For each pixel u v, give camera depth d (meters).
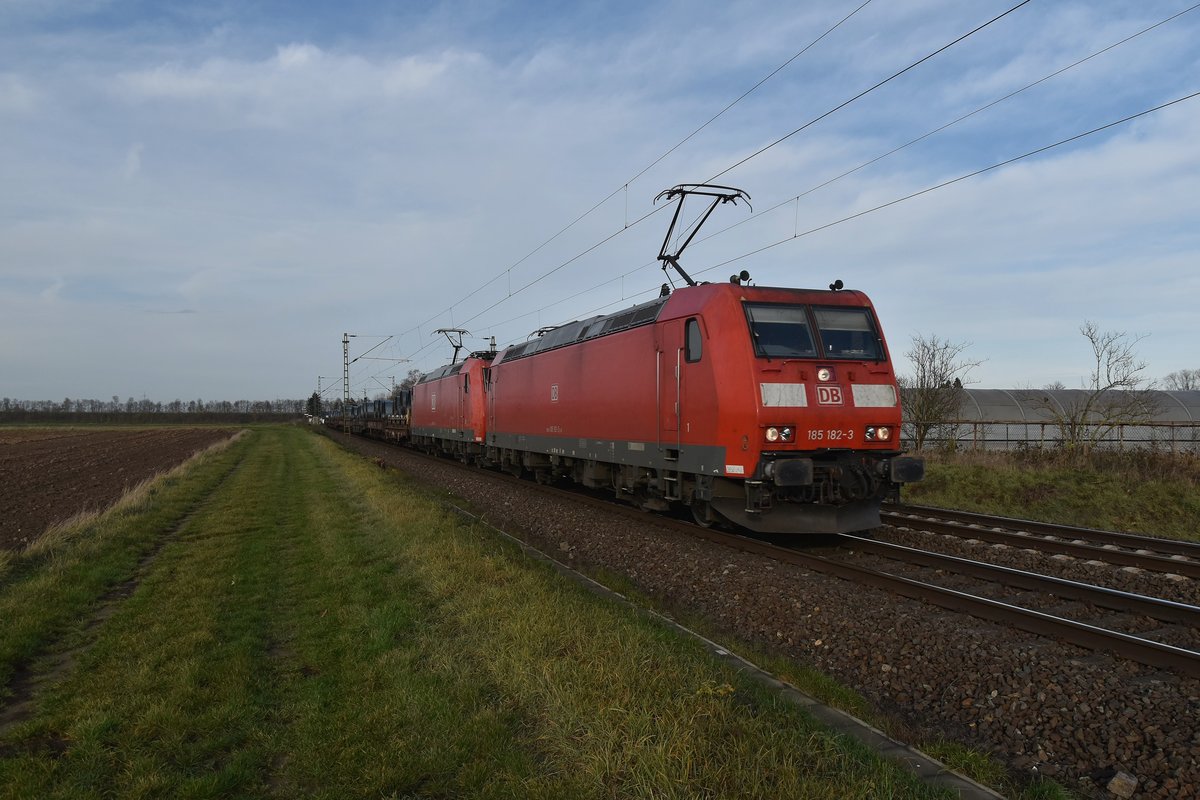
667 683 4.97
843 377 10.74
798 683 5.98
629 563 10.73
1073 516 14.69
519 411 20.58
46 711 5.30
